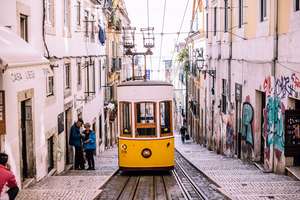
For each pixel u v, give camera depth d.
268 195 11.27
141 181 15.54
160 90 16.84
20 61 9.87
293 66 14.02
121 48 45.56
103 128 31.02
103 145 30.98
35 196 11.53
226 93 24.47
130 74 58.78
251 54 18.92
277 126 15.60
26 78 12.94
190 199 11.84
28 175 13.73
